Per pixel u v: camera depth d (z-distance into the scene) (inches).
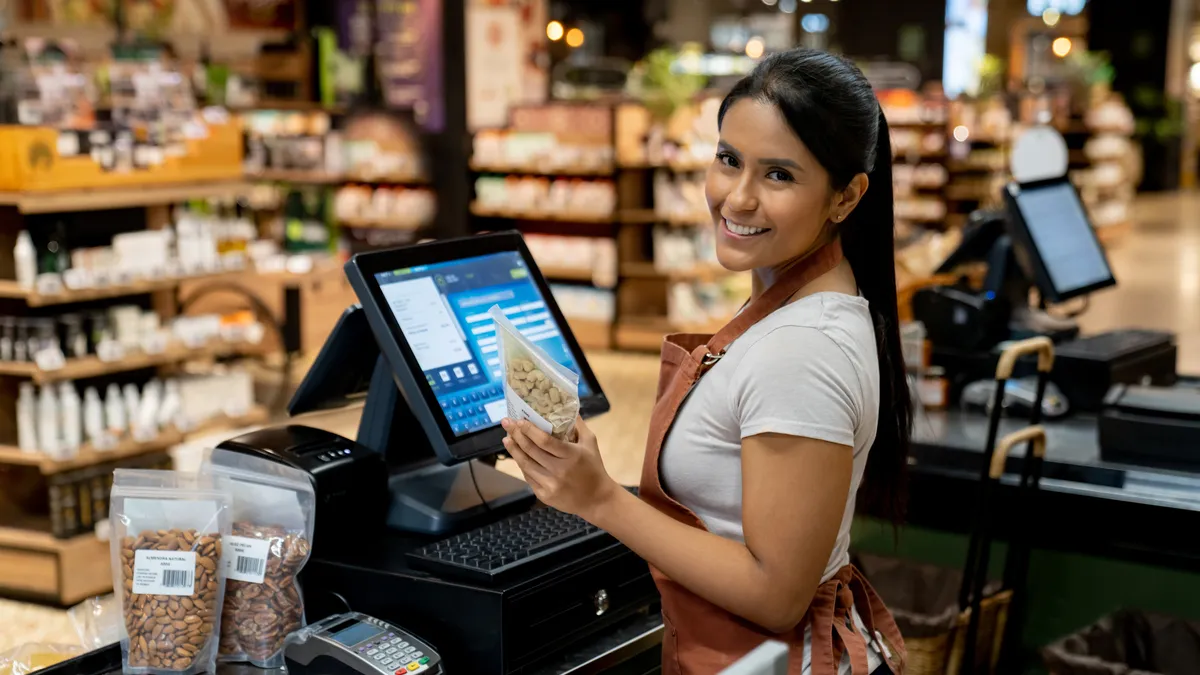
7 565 184.9
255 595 69.0
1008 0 791.7
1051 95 604.7
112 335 199.5
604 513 62.1
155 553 67.1
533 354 60.6
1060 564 129.0
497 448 76.4
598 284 362.6
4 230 187.6
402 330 74.8
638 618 80.1
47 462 181.9
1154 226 697.6
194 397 223.3
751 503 60.7
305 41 376.8
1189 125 934.4
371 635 66.4
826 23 591.2
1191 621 118.0
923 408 129.9
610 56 546.9
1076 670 107.9
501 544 73.0
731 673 43.1
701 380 65.2
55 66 218.8
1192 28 906.7
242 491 71.3
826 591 66.0
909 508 129.0
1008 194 146.1
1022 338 148.3
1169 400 121.6
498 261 84.0
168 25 345.7
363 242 387.5
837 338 61.5
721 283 375.6
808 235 62.8
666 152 352.8
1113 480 118.6
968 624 116.9
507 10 424.5
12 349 185.6
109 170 197.3
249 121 370.3
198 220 222.7
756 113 61.4
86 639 78.8
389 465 82.9
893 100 534.9
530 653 69.8
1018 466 123.3
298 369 326.6
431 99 417.4
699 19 580.4
